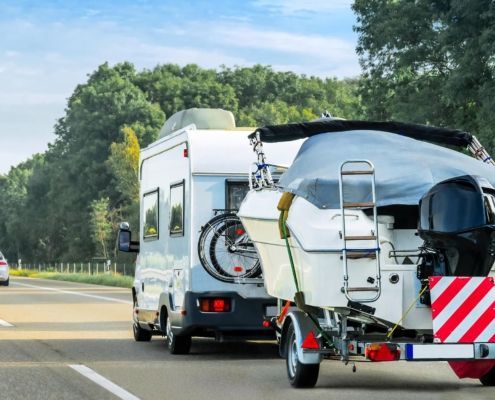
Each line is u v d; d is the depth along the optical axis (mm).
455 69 57281
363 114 73000
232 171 23609
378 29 63812
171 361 23109
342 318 17484
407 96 66500
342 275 17000
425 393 17500
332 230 17078
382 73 66188
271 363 22672
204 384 18828
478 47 55625
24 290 68562
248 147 23859
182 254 23859
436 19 61031
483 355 16422
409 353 16391
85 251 199875
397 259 18047
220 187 23547
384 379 19641
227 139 23859
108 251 160875
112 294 60781
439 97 63562
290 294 18688
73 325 34500
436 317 16469
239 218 21781
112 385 18703
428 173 17703
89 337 29750
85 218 198125
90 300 52312
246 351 25562
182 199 24016
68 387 18453
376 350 16422
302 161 18438
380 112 68125
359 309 16875
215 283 23344
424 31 62469
